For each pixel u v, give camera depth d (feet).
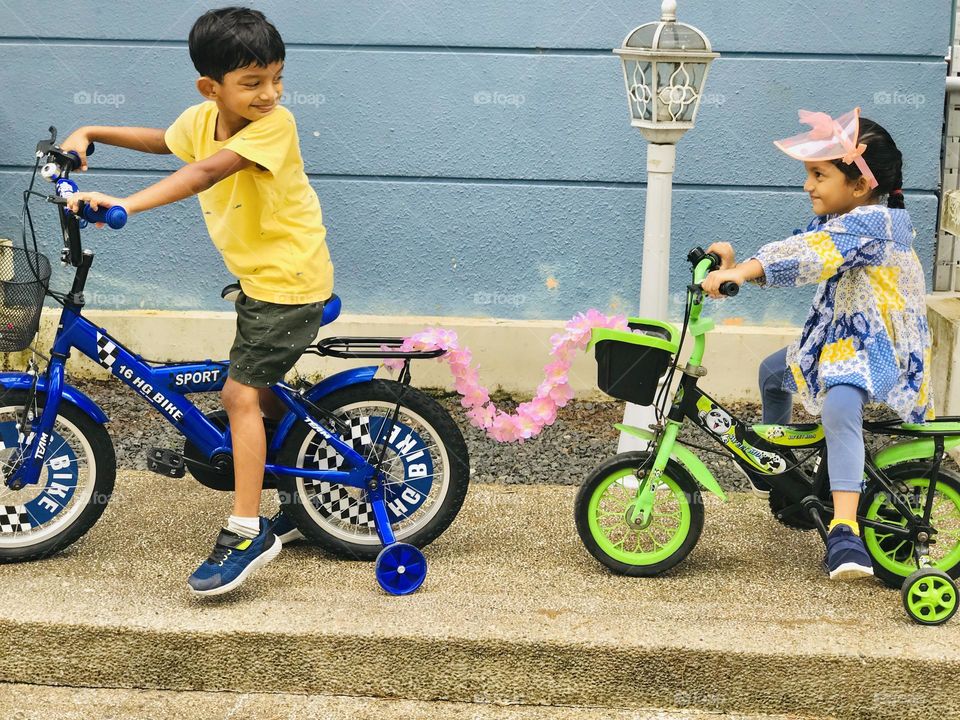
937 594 11.27
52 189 19.26
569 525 13.93
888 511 12.43
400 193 18.95
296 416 12.38
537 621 11.24
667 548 12.46
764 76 18.39
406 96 18.67
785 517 12.53
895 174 11.66
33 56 18.84
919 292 11.81
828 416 11.58
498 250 19.07
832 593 12.11
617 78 18.47
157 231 19.29
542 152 18.75
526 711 10.85
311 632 10.95
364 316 19.27
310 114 18.76
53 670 11.11
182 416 12.29
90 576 12.21
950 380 16.75
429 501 13.96
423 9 18.39
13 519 12.58
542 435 17.53
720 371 18.86
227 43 10.80
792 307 19.04
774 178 18.67
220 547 11.72
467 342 18.95
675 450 12.30
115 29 18.71
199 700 10.93
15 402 12.30
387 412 12.72
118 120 19.02
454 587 12.12
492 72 18.54
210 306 19.53
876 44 18.20
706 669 10.79
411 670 10.96
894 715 10.75
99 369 19.21
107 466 12.60
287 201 11.57
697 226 18.86
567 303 19.19
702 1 18.21
